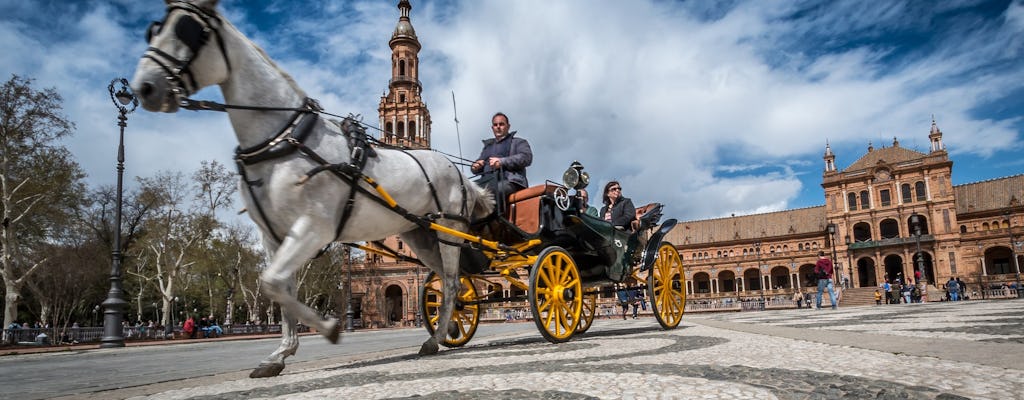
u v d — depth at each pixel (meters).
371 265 72.69
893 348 3.87
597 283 7.23
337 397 2.97
